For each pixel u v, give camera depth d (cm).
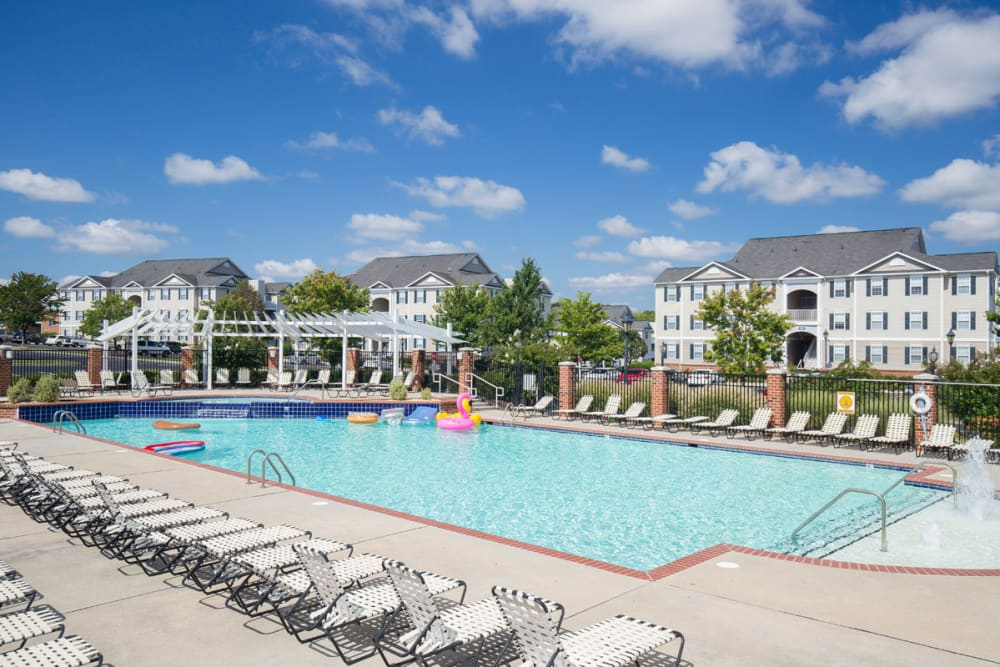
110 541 831
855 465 1639
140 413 2462
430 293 7125
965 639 571
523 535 1084
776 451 1770
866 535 1060
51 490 902
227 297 5712
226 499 1074
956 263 4944
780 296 5588
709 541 1055
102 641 567
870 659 531
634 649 465
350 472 1567
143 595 672
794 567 768
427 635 506
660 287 6156
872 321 5225
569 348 3222
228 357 3353
